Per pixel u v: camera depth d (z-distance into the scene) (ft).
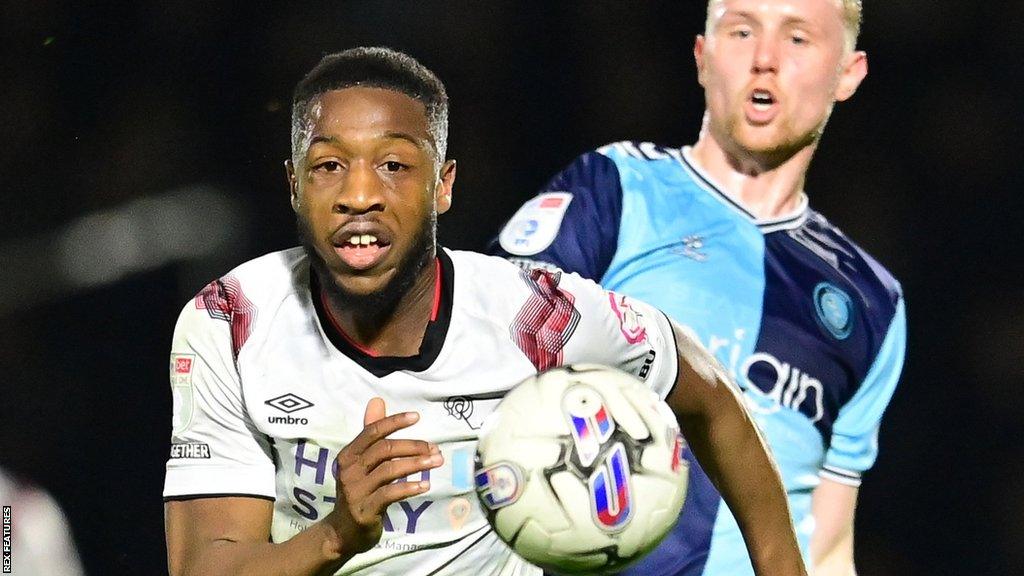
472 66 121.70
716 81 58.29
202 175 118.52
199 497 42.96
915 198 120.26
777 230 58.13
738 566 55.47
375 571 44.55
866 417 59.21
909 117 121.19
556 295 44.55
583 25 121.39
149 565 107.76
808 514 57.98
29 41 119.24
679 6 120.67
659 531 41.34
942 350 117.39
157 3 120.16
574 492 40.29
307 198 40.93
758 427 49.26
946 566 111.55
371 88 40.93
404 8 121.08
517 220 56.65
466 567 45.09
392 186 40.83
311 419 42.75
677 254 57.00
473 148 121.19
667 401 46.98
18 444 108.68
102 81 119.24
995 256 118.73
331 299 42.34
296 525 44.52
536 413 40.86
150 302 113.80
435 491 43.60
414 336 43.06
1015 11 120.88
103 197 117.29
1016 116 120.26
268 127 119.75
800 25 57.47
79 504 108.06
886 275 59.77
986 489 113.19
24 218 116.47
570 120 121.60
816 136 58.59
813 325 57.36
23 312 112.27
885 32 121.80
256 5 120.67
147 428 111.04
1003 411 114.83
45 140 118.11
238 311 43.32
